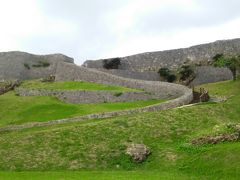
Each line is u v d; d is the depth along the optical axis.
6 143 51.81
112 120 55.84
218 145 46.12
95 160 47.03
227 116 60.25
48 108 74.00
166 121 55.66
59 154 48.50
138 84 83.56
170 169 43.62
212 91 83.31
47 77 106.00
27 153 49.19
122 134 51.97
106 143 50.00
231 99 70.75
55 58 113.56
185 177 40.09
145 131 52.78
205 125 55.47
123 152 47.88
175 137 51.84
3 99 82.25
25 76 111.62
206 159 42.66
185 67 103.94
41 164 46.94
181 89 76.12
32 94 85.25
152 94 77.75
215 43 106.56
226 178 38.62
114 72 103.38
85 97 78.38
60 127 57.72
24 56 113.44
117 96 76.75
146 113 59.03
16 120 68.88
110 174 42.19
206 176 39.94
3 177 41.47
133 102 75.31
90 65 109.88
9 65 111.69
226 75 99.06
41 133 53.22
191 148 46.75
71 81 96.44
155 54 110.06
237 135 47.25
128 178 40.00
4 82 100.00
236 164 40.22
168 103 65.56
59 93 81.38
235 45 104.75
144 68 109.56
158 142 50.47
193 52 107.69
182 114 58.28
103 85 88.75
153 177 40.28
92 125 54.38
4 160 48.16
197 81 101.12
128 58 111.38
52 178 40.62
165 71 105.50
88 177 40.81
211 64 104.25
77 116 63.84
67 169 45.84
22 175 42.56
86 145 49.81
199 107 61.41
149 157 46.81
